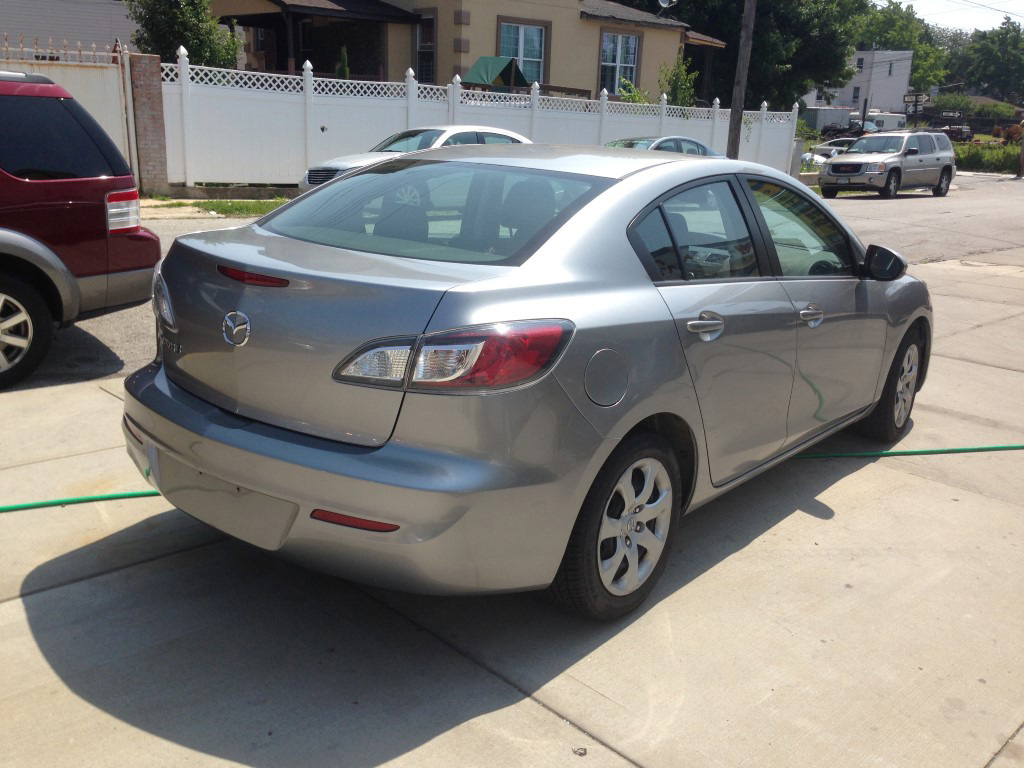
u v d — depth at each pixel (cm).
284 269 279
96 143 548
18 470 425
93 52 1448
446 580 268
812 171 3191
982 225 1861
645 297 316
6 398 519
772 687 296
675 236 343
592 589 307
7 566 344
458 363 259
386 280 271
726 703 286
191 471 297
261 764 248
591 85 2577
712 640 321
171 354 314
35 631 304
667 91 2642
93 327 672
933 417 592
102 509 394
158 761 247
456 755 256
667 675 299
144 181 1522
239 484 279
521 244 306
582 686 291
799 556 389
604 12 2598
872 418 518
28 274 539
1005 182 3628
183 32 1778
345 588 343
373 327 263
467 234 317
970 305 988
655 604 344
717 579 365
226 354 288
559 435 277
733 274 369
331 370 267
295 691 281
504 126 2006
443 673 294
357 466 260
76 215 536
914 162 2584
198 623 315
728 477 375
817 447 527
